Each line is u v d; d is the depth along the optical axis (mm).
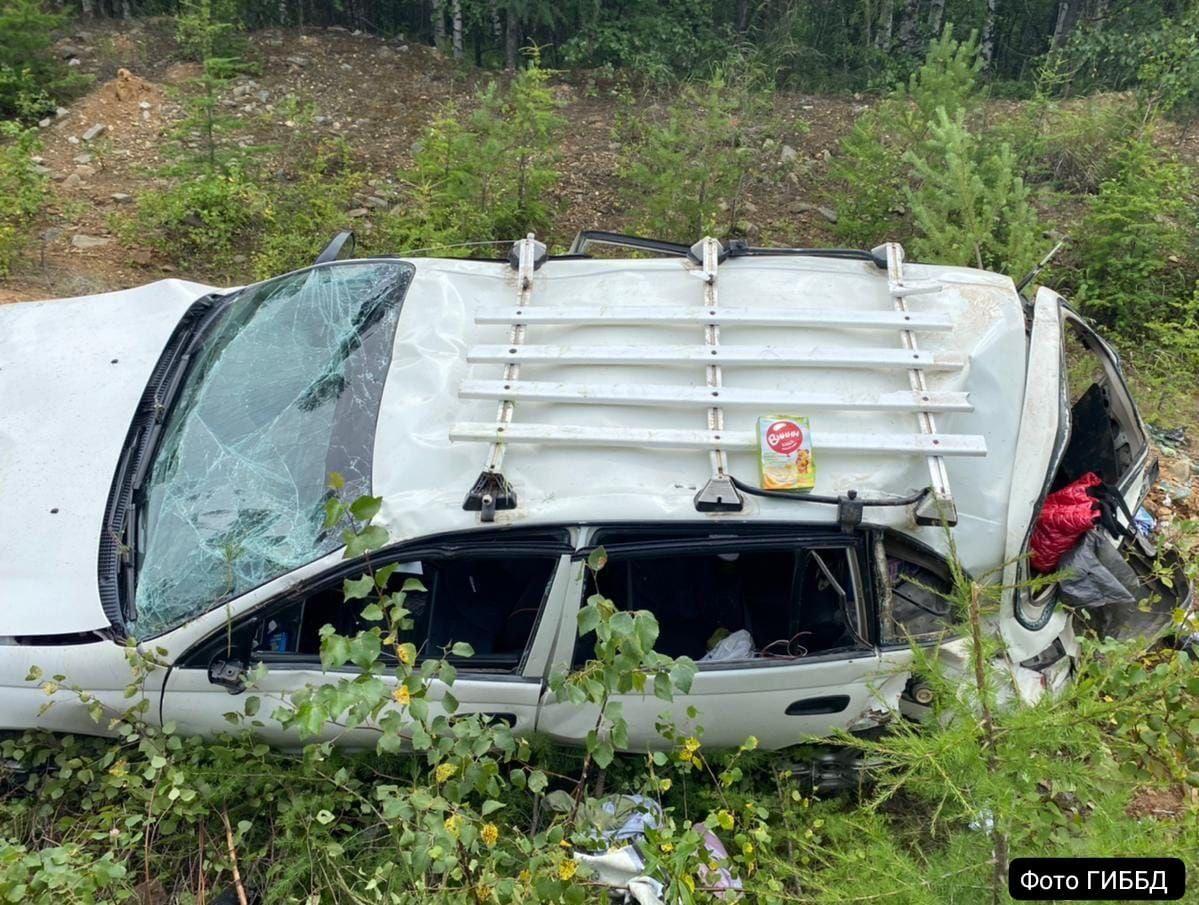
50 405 3477
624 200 7723
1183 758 2521
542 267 3586
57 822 3125
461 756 2451
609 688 2406
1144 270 6383
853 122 9219
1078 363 5414
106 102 8383
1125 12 11188
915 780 2436
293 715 2406
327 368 3338
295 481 3039
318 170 7266
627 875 2830
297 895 3018
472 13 10547
